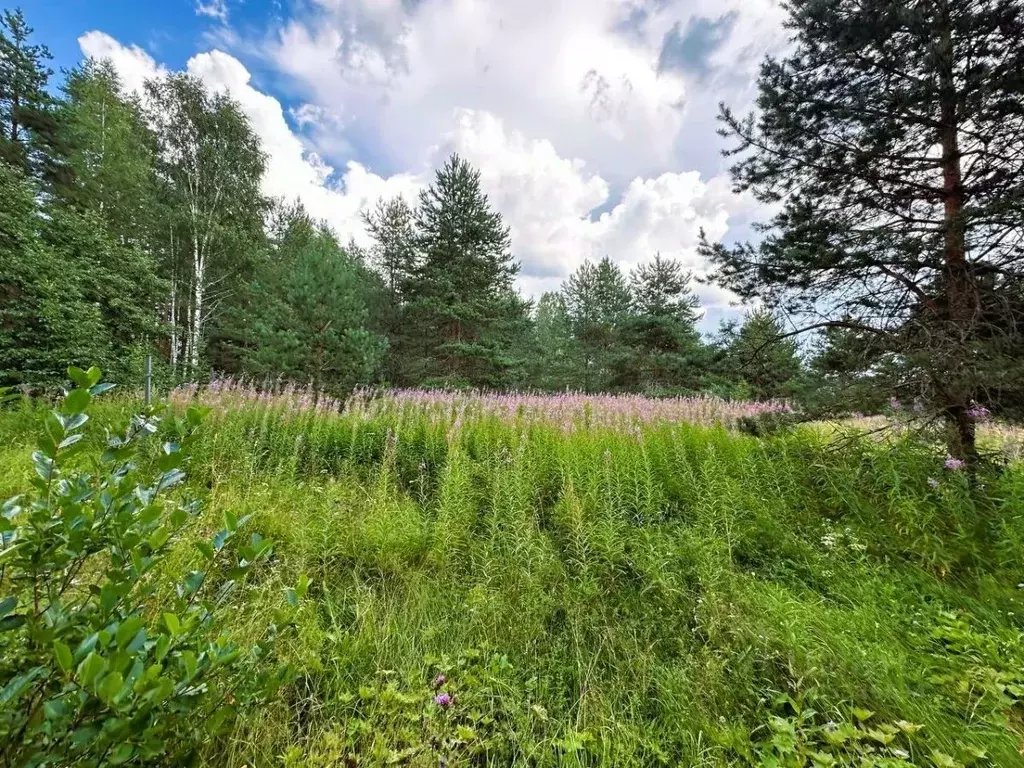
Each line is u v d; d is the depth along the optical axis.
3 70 14.53
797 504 4.39
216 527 3.63
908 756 1.91
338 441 6.59
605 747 2.02
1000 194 4.25
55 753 1.04
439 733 2.09
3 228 10.09
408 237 18.53
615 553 3.62
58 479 1.39
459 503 4.40
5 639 1.18
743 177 5.98
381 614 2.94
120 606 1.34
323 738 2.01
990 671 2.33
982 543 3.40
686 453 5.68
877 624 2.76
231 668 1.57
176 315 17.94
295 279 12.44
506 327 17.92
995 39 4.31
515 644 2.74
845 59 5.09
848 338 5.43
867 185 5.32
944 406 4.18
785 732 2.06
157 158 17.16
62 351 9.88
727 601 3.02
